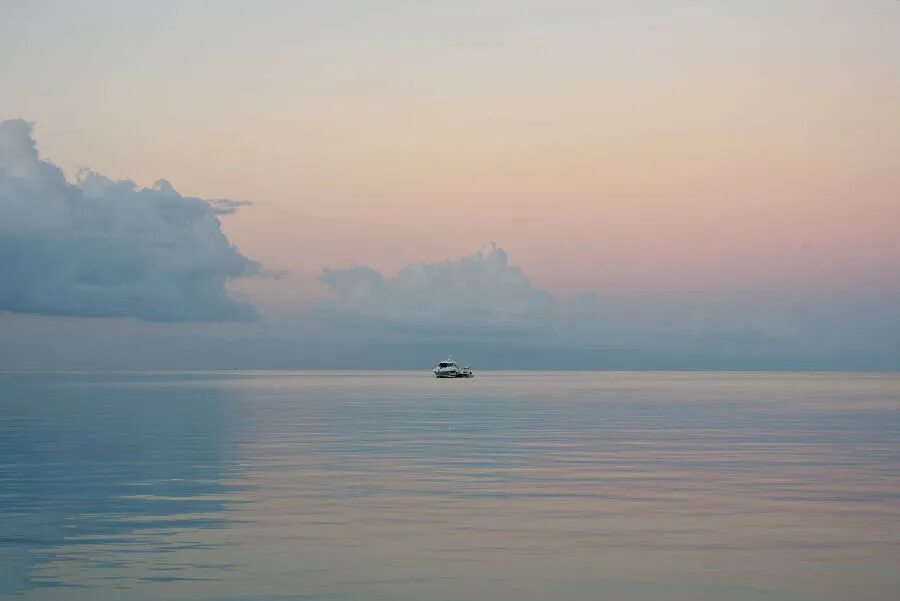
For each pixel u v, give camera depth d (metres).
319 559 25.47
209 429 70.50
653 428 72.12
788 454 51.34
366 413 94.25
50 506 33.78
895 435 64.62
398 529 29.47
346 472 43.50
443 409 103.12
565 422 79.56
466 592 22.34
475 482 39.97
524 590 22.53
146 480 40.69
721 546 26.97
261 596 21.98
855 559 25.41
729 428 71.88
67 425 74.88
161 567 24.61
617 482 39.91
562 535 28.52
